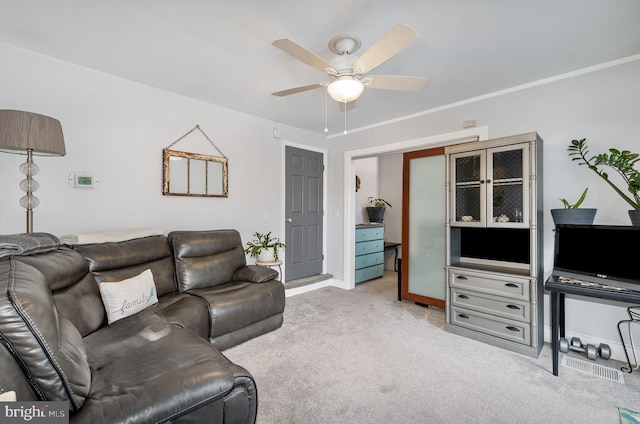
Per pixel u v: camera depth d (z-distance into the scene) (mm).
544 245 2652
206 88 2941
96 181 2588
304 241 4469
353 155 4410
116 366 1249
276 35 1993
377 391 1894
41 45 2178
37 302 951
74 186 2477
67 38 2078
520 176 2490
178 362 1282
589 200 2459
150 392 1029
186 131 3176
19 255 1459
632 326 2303
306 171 4488
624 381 2012
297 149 4363
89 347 1438
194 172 3252
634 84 2273
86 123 2533
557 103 2604
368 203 6133
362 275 4895
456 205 2869
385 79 1934
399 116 3744
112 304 1894
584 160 2455
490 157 2605
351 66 1820
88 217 2559
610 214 2377
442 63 2367
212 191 3406
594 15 1763
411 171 3828
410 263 3828
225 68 2508
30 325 881
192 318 2057
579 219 2279
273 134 4035
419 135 3588
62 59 2383
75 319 1542
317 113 3680
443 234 3539
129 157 2789
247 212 3762
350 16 1778
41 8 1742
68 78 2436
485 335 2605
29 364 872
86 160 2539
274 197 4070
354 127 4273
